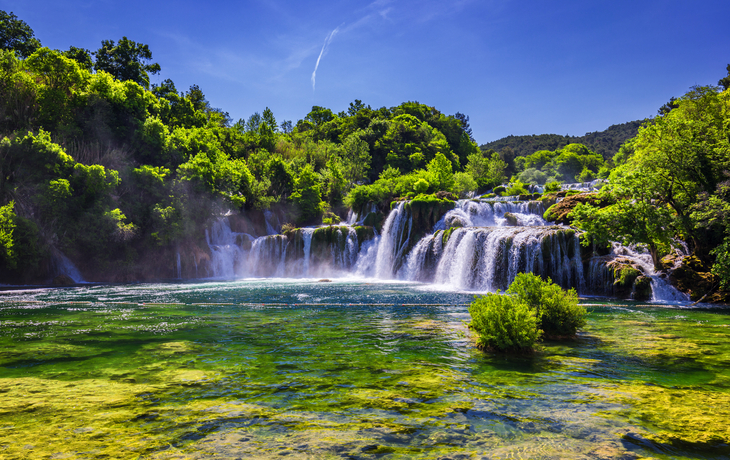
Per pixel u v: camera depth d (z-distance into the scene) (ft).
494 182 275.39
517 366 26.35
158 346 33.22
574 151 506.89
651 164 79.20
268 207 184.34
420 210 146.10
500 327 30.37
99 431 15.21
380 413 17.44
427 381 22.71
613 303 67.36
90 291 92.58
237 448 13.61
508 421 16.49
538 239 90.99
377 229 158.40
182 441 14.25
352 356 29.37
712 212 68.08
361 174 280.10
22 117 147.74
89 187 124.67
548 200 132.36
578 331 40.19
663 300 70.90
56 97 148.36
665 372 24.81
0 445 13.78
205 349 31.96
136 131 163.32
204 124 269.64
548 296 37.37
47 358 28.78
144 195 144.56
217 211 162.40
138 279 134.21
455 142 453.58
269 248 156.46
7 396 19.80
